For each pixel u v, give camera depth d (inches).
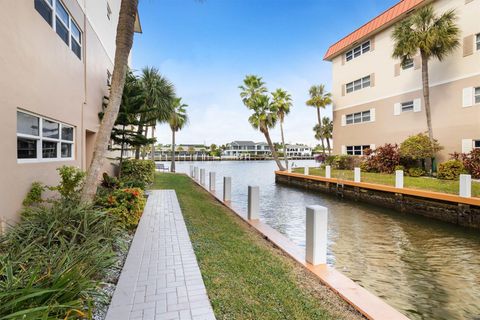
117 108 194.9
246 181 767.7
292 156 2901.1
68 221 140.8
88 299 82.9
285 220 315.6
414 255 201.5
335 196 495.2
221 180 740.0
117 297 106.0
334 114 777.6
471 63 448.5
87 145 343.9
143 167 478.9
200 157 2659.9
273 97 825.5
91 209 163.3
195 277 125.0
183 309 98.7
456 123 469.7
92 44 327.3
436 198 309.0
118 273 129.7
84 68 297.4
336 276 128.6
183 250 161.2
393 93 589.0
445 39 440.8
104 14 391.9
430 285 155.6
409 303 136.6
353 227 281.3
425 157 481.4
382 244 226.5
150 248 163.9
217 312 97.3
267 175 960.3
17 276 87.6
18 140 175.6
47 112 207.9
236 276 127.3
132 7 195.6
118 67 193.9
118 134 374.3
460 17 460.4
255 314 96.5
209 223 229.5
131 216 196.4
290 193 538.9
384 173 543.2
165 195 377.7
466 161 408.8
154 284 117.5
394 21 564.1
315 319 95.0
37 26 192.1
